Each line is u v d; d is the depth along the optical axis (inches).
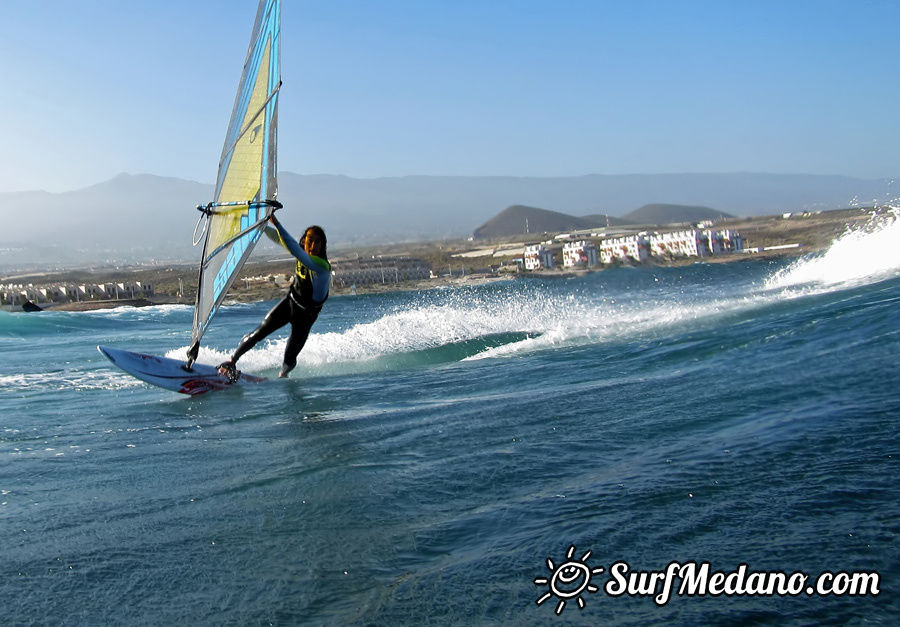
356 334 427.8
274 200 233.5
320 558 105.4
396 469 150.1
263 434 197.2
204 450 181.0
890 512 103.8
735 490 119.3
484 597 90.0
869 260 610.9
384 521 119.4
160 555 109.4
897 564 89.3
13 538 119.3
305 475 150.2
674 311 469.1
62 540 117.5
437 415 206.7
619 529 107.7
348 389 272.5
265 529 118.9
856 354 220.1
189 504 134.8
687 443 151.6
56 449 189.3
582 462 145.7
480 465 148.8
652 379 236.4
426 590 92.7
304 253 276.4
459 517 119.1
